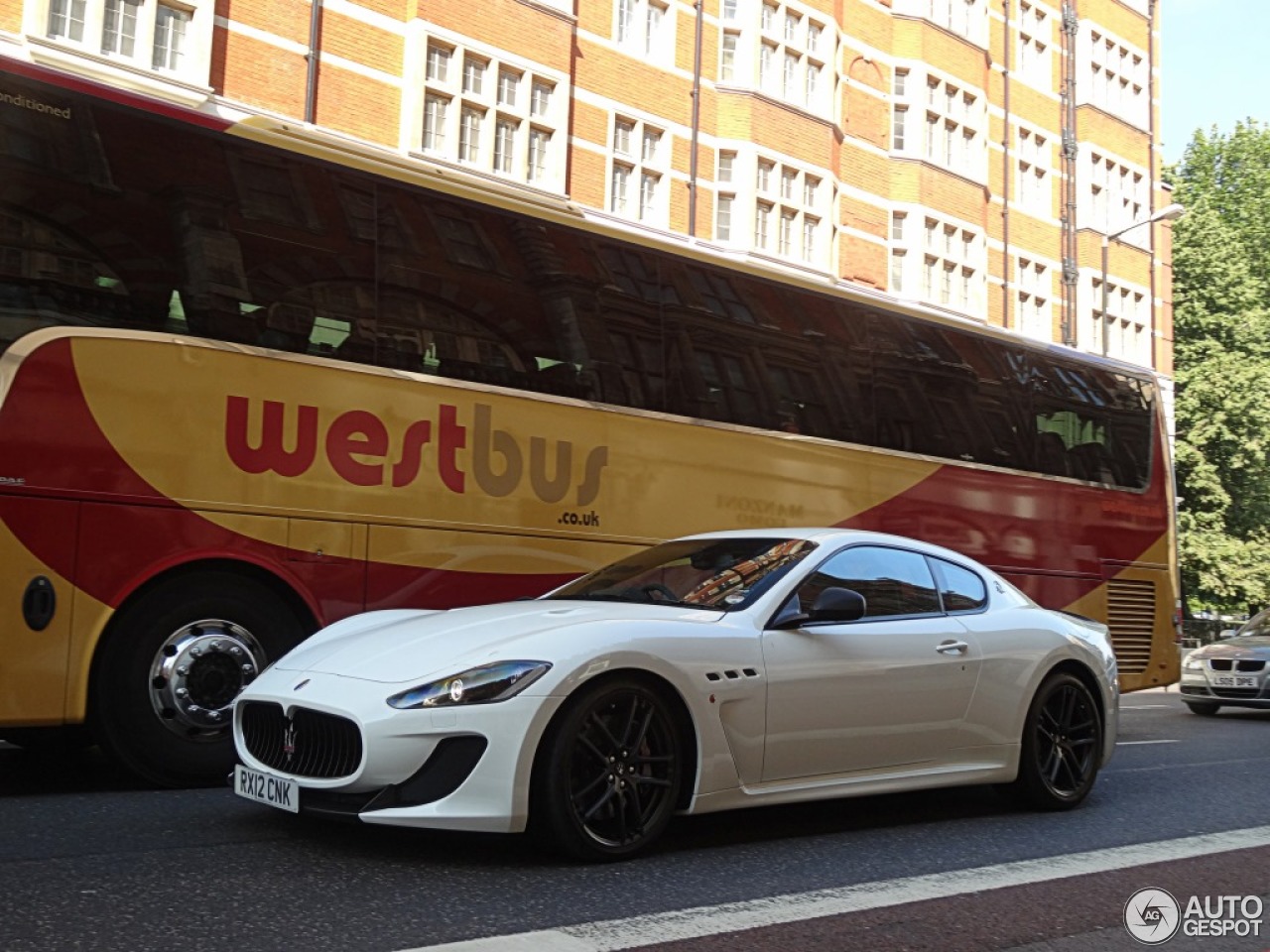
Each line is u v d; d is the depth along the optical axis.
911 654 5.73
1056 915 4.32
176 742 6.29
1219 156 46.78
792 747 5.23
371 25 17.58
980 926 4.13
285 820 5.38
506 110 18.80
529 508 7.66
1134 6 34.06
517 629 4.87
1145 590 12.56
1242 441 34.75
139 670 6.17
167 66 15.74
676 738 4.90
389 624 5.41
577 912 4.03
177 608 6.30
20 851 4.68
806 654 5.33
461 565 7.29
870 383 10.23
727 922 4.00
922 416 10.59
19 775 6.71
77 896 4.02
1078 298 31.30
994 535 11.00
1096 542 12.07
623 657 4.72
